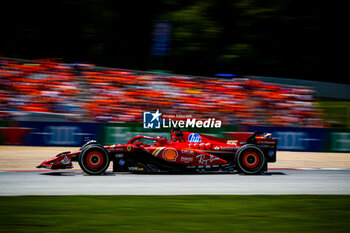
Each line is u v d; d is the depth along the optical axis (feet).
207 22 236.84
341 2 253.24
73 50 256.11
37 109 180.34
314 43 265.13
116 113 185.06
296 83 265.54
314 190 97.60
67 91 189.98
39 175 108.99
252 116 196.13
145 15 254.88
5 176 106.93
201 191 93.30
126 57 266.16
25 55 254.68
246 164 111.75
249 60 261.24
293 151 167.02
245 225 68.69
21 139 157.69
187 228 66.59
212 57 253.85
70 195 86.94
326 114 216.74
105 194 88.43
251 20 242.99
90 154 107.65
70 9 239.30
